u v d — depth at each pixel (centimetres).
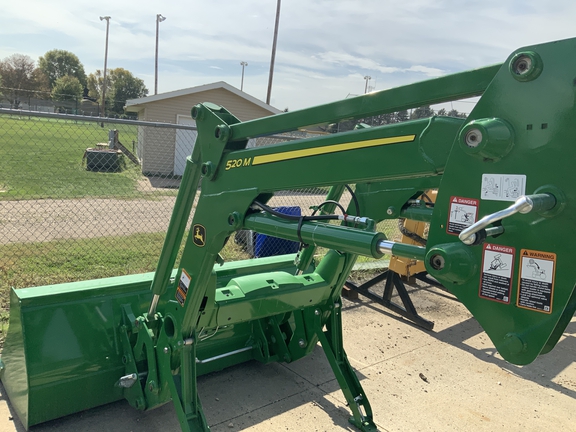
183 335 246
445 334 456
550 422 318
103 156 1489
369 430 291
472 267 130
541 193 114
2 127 2666
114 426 278
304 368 369
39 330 261
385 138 156
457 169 131
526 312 121
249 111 1761
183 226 246
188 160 233
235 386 336
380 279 509
